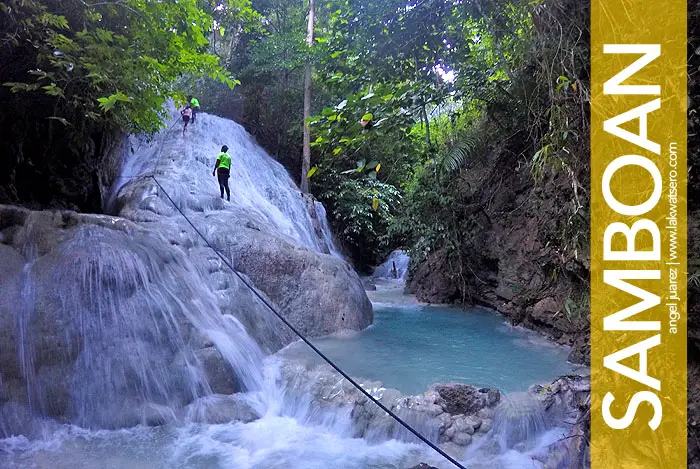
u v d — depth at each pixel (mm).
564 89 4496
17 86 6293
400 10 6309
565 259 5512
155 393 4867
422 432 4262
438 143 10516
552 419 4320
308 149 16594
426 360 6250
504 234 9195
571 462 3568
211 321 5973
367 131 5242
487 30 6938
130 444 4250
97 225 6027
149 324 5309
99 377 4762
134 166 12570
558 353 6586
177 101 8336
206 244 7484
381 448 4207
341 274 8508
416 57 6629
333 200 17672
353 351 6684
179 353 5258
